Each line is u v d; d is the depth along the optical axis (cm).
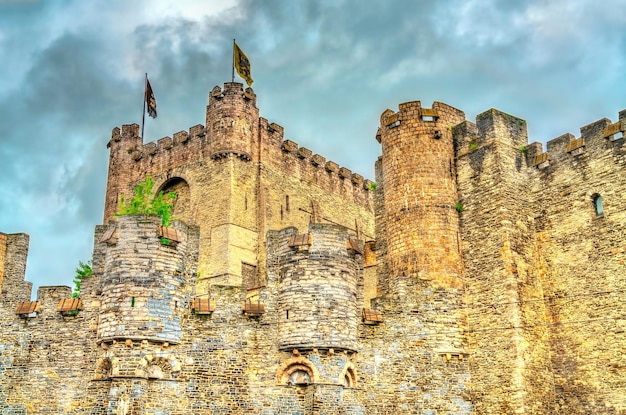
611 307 4059
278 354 3834
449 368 4184
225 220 6191
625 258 4050
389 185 4769
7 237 4319
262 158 6612
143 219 3797
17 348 3966
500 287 4278
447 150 4741
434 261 4459
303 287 3869
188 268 3884
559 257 4356
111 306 3666
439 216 4562
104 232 4066
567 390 4150
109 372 3675
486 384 4166
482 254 4422
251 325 3881
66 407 3791
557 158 4491
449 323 4284
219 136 6456
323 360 3775
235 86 6581
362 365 3994
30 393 3869
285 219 6656
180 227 3884
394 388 4012
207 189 6419
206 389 3728
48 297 4028
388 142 4834
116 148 7175
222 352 3806
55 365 3881
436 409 4069
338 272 3916
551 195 4475
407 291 4238
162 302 3712
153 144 7006
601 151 4275
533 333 4225
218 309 3875
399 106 4844
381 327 4106
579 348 4153
